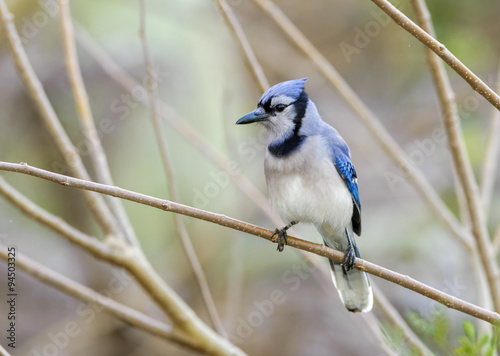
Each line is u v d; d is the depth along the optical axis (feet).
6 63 42.86
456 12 41.91
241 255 39.68
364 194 46.70
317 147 25.59
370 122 29.17
